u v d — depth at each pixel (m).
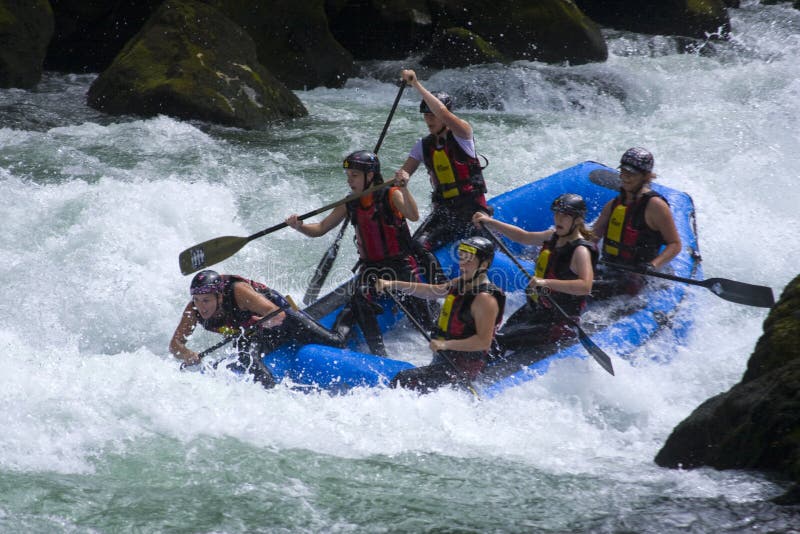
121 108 37.69
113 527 12.20
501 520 12.58
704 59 53.09
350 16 52.88
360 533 12.24
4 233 24.73
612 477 13.93
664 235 19.66
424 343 20.28
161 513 12.59
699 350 19.20
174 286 23.44
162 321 21.88
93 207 26.14
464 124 20.97
